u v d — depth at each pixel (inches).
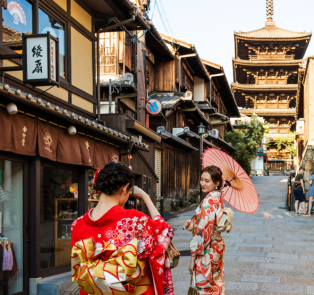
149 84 711.7
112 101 463.2
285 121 2316.7
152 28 531.5
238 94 2267.5
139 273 79.7
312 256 281.1
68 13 279.1
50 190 229.1
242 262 265.6
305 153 611.8
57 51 193.0
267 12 2262.6
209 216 129.7
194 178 811.4
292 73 2181.3
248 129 1489.9
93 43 323.3
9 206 193.2
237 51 2283.5
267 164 2251.5
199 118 861.8
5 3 205.2
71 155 238.2
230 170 157.0
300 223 439.8
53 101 252.8
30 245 204.4
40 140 205.8
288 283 215.9
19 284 196.7
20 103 184.7
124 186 84.4
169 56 740.7
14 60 210.4
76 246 79.4
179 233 400.2
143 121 420.2
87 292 77.9
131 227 79.7
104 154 296.7
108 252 77.2
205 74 904.3
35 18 230.8
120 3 313.9
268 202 684.1
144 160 413.4
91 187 284.2
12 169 196.9
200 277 130.1
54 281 207.8
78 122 229.8
